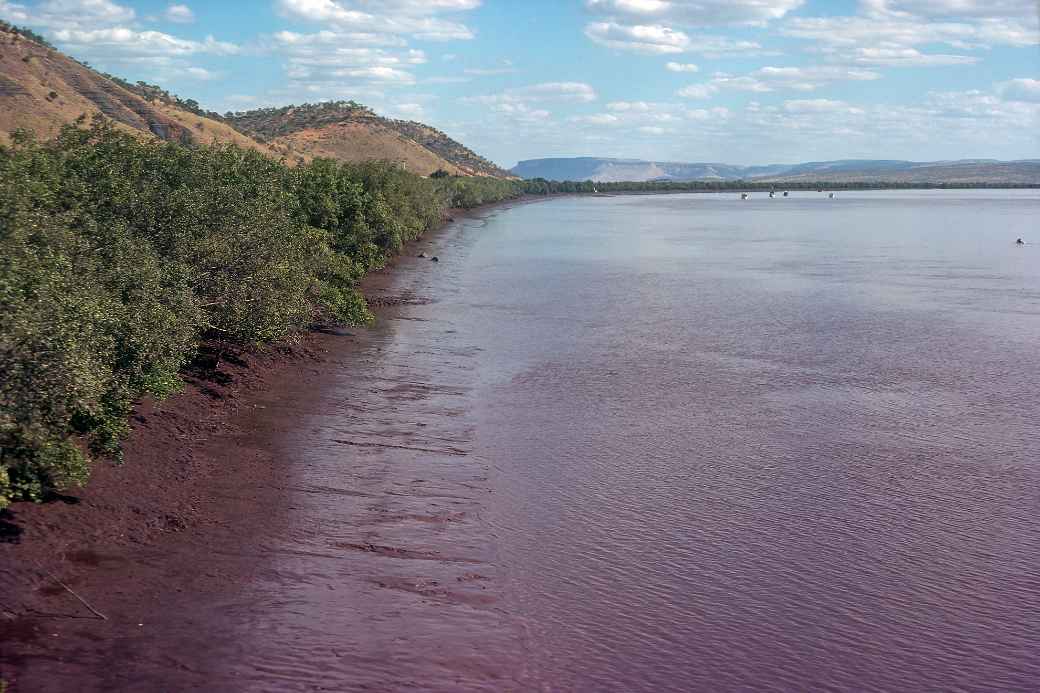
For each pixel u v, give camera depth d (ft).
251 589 43.37
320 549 48.26
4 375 43.70
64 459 45.93
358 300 105.70
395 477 59.62
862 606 45.32
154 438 59.06
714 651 40.98
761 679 39.04
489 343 104.37
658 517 55.21
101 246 63.46
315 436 66.23
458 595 44.75
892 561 50.16
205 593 42.47
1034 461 66.39
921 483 61.77
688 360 97.60
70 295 48.32
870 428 73.82
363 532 50.88
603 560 49.34
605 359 97.45
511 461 64.28
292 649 38.81
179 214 74.64
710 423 74.54
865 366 95.61
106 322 51.01
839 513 56.44
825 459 66.28
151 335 56.65
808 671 39.75
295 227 103.45
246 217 79.77
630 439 69.97
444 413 75.00
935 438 71.46
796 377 90.43
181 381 63.87
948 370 94.02
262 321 75.72
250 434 64.80
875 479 62.34
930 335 112.68
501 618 42.88
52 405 44.50
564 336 110.01
